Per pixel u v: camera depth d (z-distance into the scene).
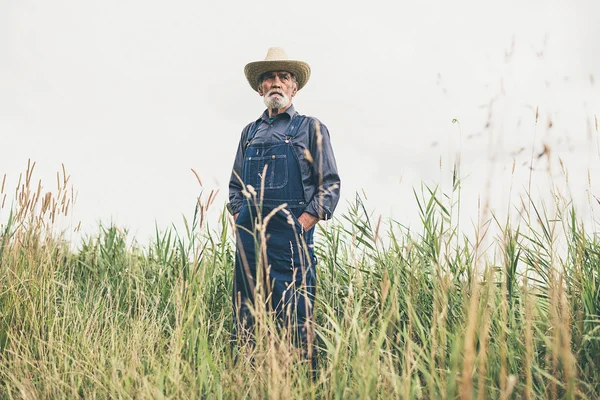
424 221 2.64
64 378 2.18
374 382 1.64
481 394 1.46
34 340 2.58
